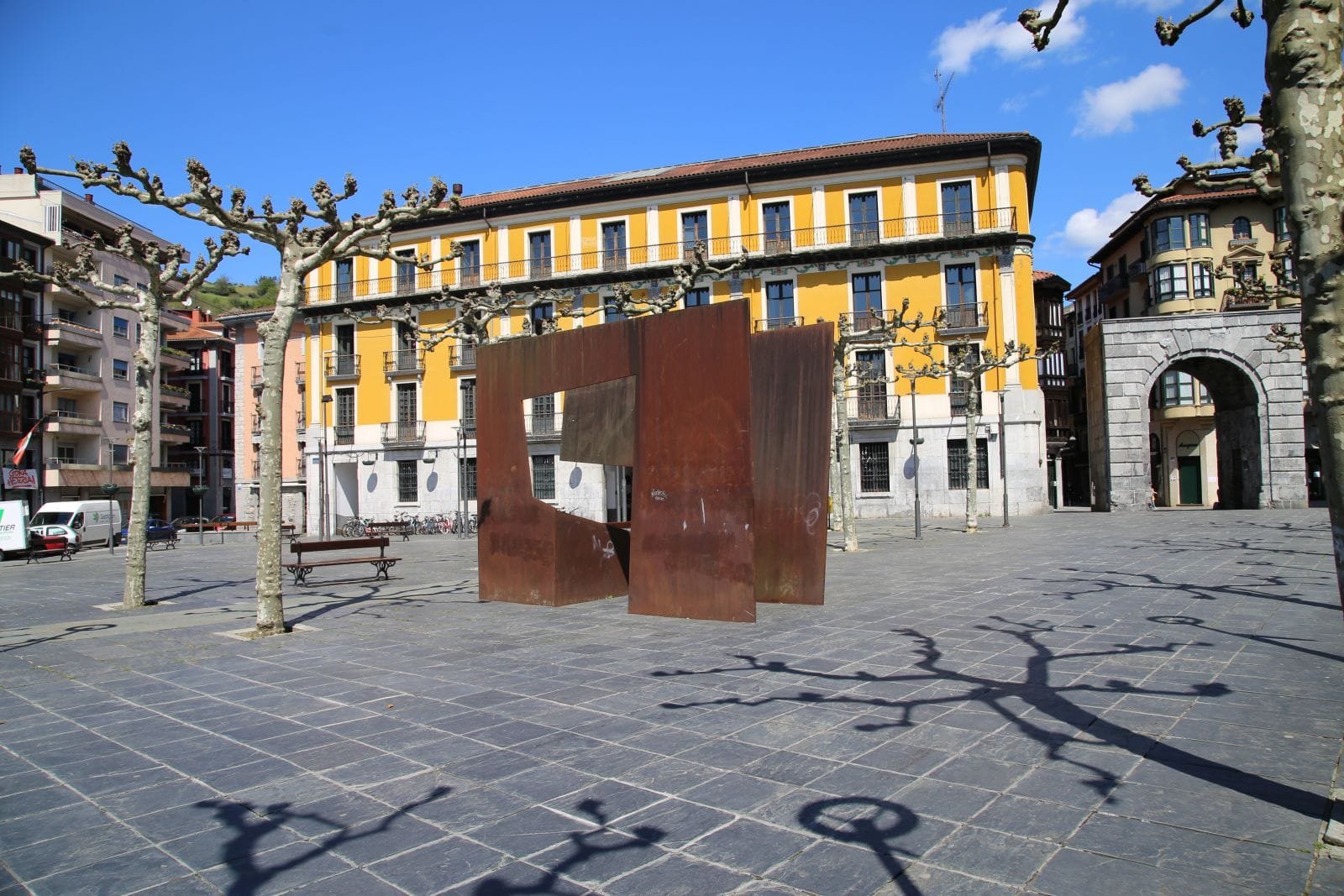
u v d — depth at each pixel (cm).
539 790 453
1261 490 3247
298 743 551
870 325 3466
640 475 1122
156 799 453
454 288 4147
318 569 1972
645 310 2842
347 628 1055
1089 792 429
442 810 429
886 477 3709
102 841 400
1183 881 332
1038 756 486
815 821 402
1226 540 1930
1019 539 2253
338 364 4459
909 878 341
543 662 800
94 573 2150
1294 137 328
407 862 370
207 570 2136
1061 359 5691
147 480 1358
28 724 620
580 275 4053
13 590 1730
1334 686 620
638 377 1136
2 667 848
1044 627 898
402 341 4366
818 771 471
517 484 1274
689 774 471
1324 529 2130
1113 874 339
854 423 3675
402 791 457
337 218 1080
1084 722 548
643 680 707
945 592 1227
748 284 3894
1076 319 6141
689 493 1071
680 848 376
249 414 5238
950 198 3691
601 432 1230
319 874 360
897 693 639
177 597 1490
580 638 928
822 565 1129
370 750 531
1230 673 666
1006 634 868
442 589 1501
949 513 3600
